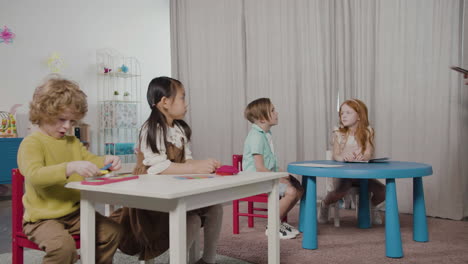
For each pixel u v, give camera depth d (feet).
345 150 7.58
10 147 11.15
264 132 7.59
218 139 13.35
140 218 4.25
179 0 14.56
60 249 3.40
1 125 11.48
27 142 3.74
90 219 3.54
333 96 10.59
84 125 13.12
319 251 6.03
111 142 14.48
